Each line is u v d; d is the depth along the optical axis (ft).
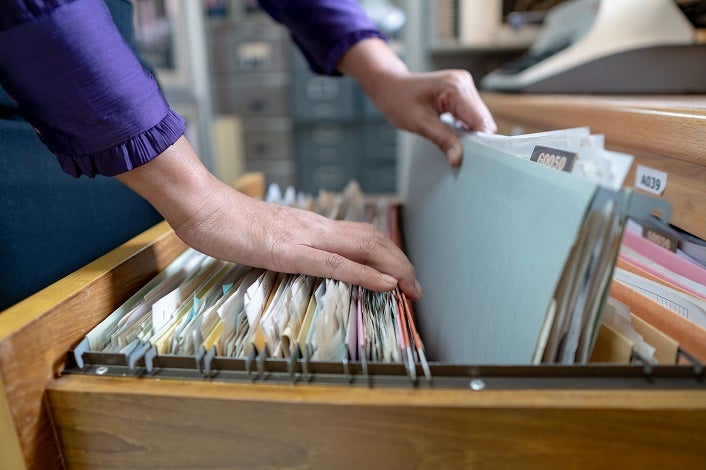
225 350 1.11
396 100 2.26
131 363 1.04
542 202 1.05
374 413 0.94
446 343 1.45
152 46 4.66
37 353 1.01
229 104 7.20
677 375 0.96
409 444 0.96
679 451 0.91
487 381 0.98
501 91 3.41
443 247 1.71
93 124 1.13
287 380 1.01
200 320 1.15
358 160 7.13
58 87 1.08
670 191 1.46
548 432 0.92
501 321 1.11
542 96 2.77
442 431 0.94
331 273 1.27
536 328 0.96
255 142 7.31
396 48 5.95
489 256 1.27
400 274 1.36
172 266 1.60
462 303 1.39
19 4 0.98
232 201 1.33
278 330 1.08
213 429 1.00
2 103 1.45
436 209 1.93
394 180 7.13
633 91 2.60
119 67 1.13
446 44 4.54
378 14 6.18
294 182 7.42
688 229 1.38
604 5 2.71
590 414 0.90
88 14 1.07
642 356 0.99
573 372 0.96
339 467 0.99
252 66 6.97
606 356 1.09
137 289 1.44
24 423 0.98
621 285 1.32
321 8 2.42
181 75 5.10
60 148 1.19
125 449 1.04
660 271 1.50
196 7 5.08
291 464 1.00
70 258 1.58
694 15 2.56
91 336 1.15
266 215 1.35
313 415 0.96
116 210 1.87
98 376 1.06
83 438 1.05
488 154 1.47
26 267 1.39
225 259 1.33
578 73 2.69
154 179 1.25
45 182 1.49
